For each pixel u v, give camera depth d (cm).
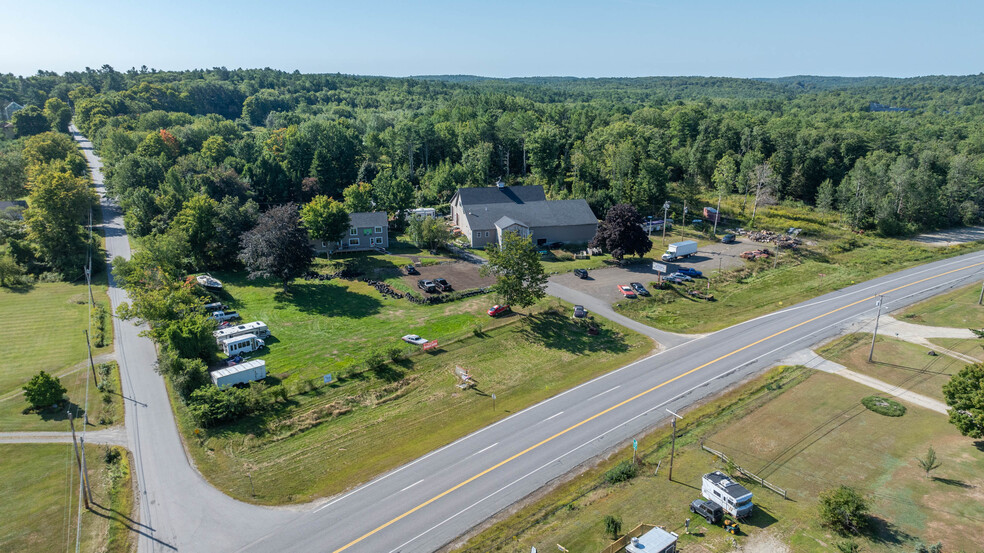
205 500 3381
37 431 4050
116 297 6669
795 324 5981
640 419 4234
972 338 5500
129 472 3625
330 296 6744
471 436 4059
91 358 4912
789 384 4700
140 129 14750
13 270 6938
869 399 4419
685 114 15262
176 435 4044
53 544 2994
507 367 5112
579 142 13700
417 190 12369
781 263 8044
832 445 3847
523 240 5981
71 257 7506
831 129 14612
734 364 5097
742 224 10344
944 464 3603
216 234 7681
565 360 5238
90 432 4059
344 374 4847
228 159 11912
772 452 3772
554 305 6369
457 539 3058
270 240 6612
